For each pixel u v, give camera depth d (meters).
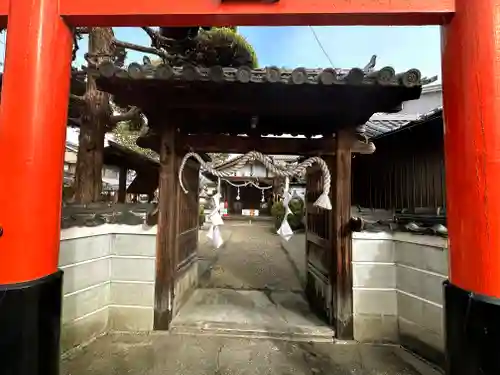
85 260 3.24
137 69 2.71
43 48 1.60
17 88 1.56
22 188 1.52
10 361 1.44
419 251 3.12
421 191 4.50
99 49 4.80
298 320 3.80
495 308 1.35
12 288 1.46
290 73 2.81
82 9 1.69
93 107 4.79
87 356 2.94
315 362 2.92
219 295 4.81
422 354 3.03
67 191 6.37
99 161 4.79
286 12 1.68
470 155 1.47
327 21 1.75
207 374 2.67
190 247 4.77
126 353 3.02
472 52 1.48
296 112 3.50
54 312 1.64
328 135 4.14
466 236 1.48
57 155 1.68
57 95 1.67
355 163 6.23
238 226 16.05
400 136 4.90
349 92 2.94
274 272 6.57
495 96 1.42
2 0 1.66
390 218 3.70
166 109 3.51
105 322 3.51
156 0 1.70
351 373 2.74
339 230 3.49
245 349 3.15
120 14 1.70
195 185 5.15
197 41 4.45
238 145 3.67
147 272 3.58
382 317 3.42
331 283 3.63
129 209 3.93
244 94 3.11
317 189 4.40
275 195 15.43
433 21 1.69
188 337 3.40
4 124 1.55
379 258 3.46
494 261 1.39
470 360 1.43
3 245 1.50
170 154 3.60
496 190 1.40
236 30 5.03
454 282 1.56
